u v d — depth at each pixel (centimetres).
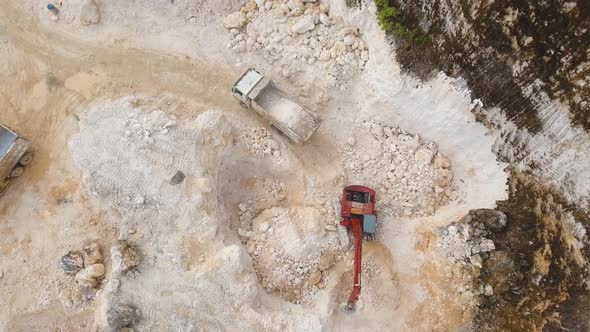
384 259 1656
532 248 1493
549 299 1427
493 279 1507
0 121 1750
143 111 1628
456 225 1585
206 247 1495
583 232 1430
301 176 1673
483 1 1483
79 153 1572
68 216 1697
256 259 1598
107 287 1487
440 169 1644
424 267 1602
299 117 1623
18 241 1695
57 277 1670
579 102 1424
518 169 1555
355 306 1570
